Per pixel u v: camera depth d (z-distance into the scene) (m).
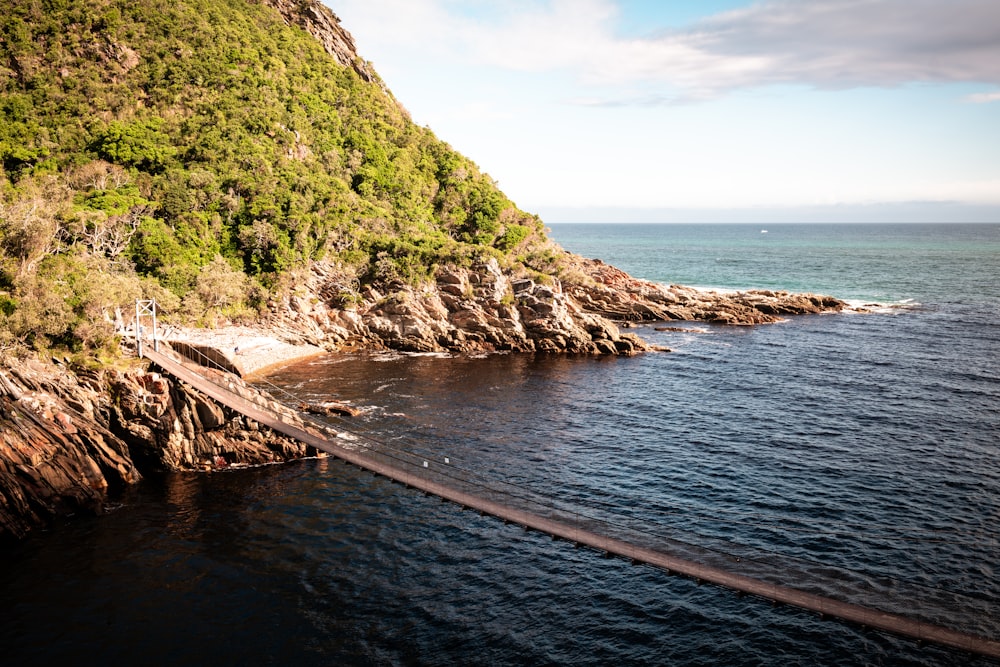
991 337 117.88
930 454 62.69
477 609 39.50
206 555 44.75
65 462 51.78
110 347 61.66
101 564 43.44
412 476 45.91
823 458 61.84
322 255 113.88
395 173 147.38
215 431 59.94
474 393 84.00
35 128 112.81
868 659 35.28
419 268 114.56
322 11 184.12
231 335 96.06
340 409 73.12
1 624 36.81
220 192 112.00
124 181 108.75
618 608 39.78
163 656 34.62
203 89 134.25
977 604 39.09
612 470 59.31
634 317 139.25
